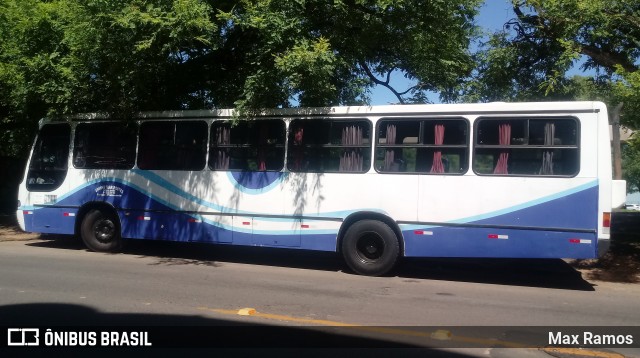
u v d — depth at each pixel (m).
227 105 13.40
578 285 9.07
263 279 8.99
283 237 9.90
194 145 10.73
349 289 8.29
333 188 9.58
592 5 10.09
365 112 9.47
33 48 11.66
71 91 11.20
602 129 8.21
